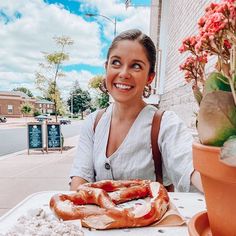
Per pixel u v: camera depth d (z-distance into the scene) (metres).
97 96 29.28
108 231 0.96
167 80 8.49
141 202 1.16
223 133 0.66
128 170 1.62
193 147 0.75
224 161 0.60
